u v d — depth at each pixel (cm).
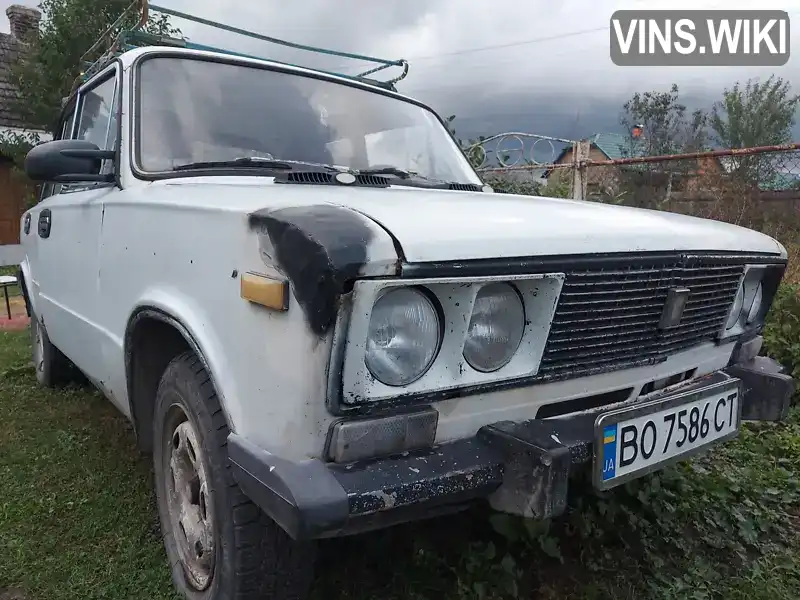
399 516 150
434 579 226
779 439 362
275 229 145
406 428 151
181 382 194
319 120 287
